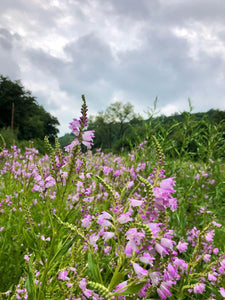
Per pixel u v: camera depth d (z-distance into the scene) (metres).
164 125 5.05
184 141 5.28
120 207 1.35
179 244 2.45
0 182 4.87
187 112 5.21
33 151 5.88
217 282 2.32
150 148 5.00
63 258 2.29
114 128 68.50
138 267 1.21
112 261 2.10
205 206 4.64
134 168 4.62
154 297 2.11
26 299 1.74
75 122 1.87
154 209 1.34
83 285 1.56
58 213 1.97
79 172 2.04
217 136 5.77
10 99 48.62
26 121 52.81
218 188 5.49
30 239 2.56
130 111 67.69
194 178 5.55
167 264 1.40
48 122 66.50
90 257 1.50
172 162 5.14
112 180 4.32
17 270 2.61
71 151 1.90
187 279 2.25
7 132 18.80
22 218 3.28
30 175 4.57
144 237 1.21
